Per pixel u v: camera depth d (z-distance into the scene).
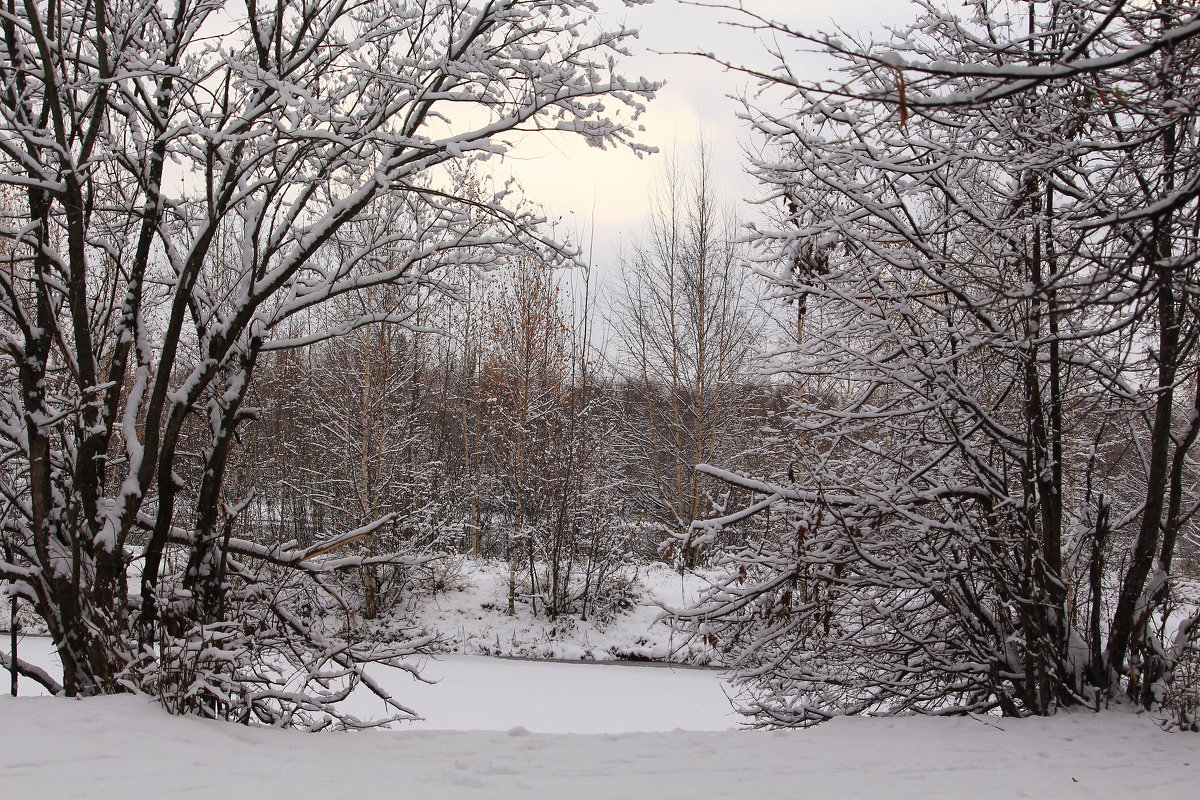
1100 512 7.20
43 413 6.76
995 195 8.35
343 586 21.89
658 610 23.41
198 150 8.05
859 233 7.74
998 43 7.29
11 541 7.17
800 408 8.75
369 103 7.66
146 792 3.77
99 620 6.43
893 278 8.09
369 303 20.84
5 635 18.83
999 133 7.35
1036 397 7.29
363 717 13.91
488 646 21.33
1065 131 7.13
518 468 24.30
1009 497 7.73
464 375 30.41
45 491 6.62
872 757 5.25
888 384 8.48
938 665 7.89
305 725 6.88
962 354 7.34
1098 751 5.50
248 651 6.91
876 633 8.23
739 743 5.67
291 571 7.65
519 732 6.04
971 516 8.00
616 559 23.56
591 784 4.42
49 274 7.21
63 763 4.19
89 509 6.77
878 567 7.66
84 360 6.96
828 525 8.19
